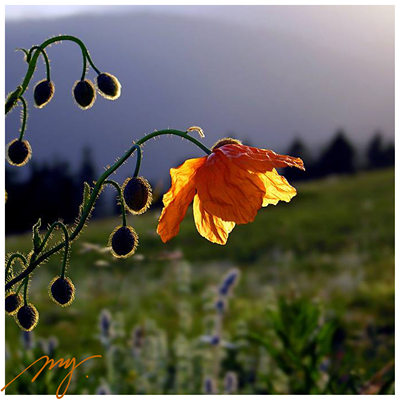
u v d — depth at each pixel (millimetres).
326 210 25203
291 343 3764
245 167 2354
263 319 7066
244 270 12883
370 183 33688
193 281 11227
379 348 5465
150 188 2420
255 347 6035
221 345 5051
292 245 16906
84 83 2736
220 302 5250
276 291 9406
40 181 36344
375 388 3824
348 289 8930
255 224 21250
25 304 2660
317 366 3727
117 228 2523
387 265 11594
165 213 2434
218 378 5371
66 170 37500
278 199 2580
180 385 4938
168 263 10898
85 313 7801
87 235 15078
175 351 5957
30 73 2711
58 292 2531
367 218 21531
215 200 2334
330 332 3754
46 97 2719
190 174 2498
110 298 8617
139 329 5297
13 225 35625
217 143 2568
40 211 36125
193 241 16875
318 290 9203
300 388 3705
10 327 6938
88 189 2484
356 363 4988
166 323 7328
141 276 10047
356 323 6789
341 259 12875
